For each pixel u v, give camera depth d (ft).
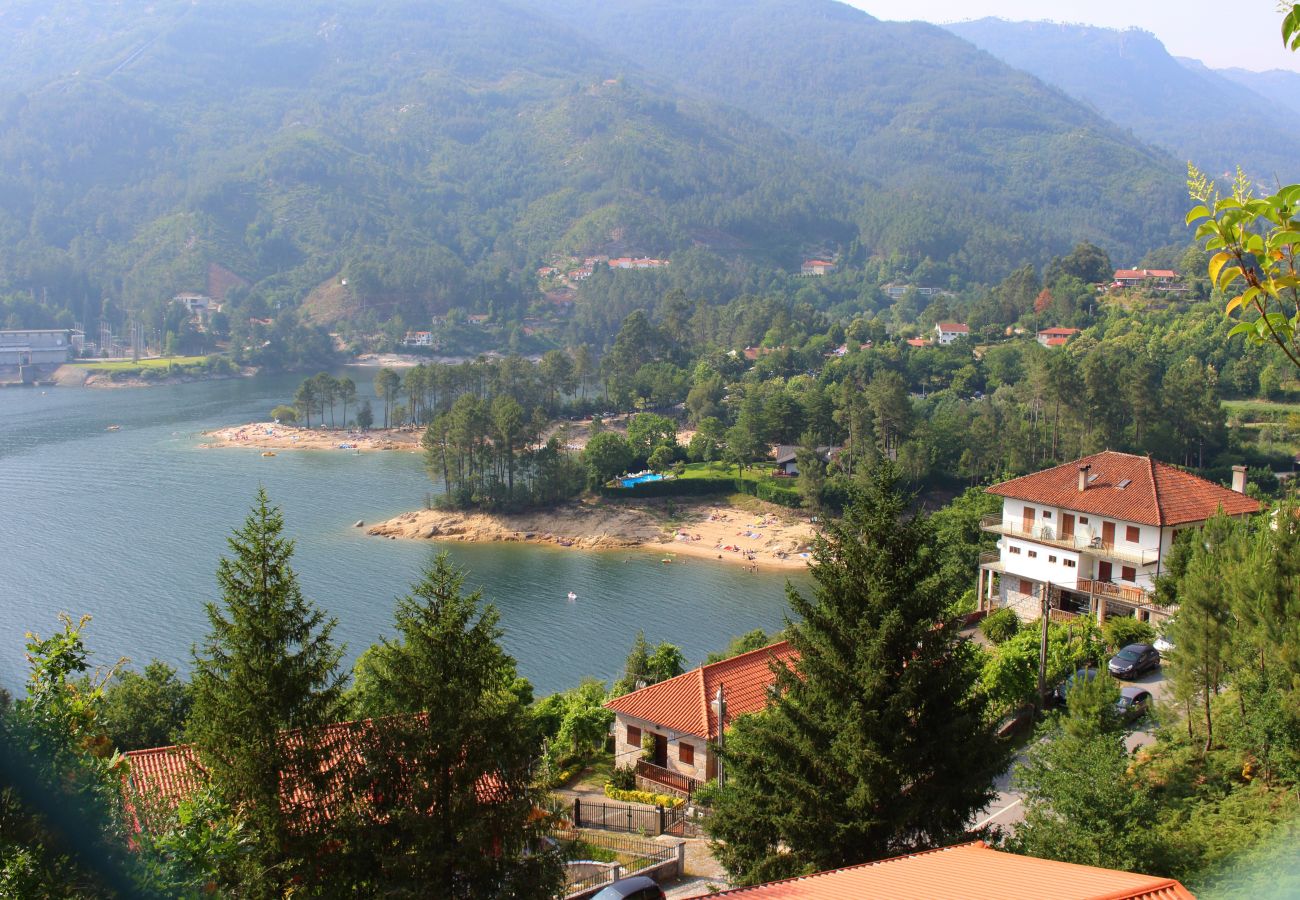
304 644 100.58
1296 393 592.60
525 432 539.29
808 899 80.89
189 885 72.74
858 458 545.03
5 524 474.49
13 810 67.00
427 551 469.16
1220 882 97.71
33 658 81.61
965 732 111.34
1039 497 246.88
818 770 110.52
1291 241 45.01
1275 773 124.06
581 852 136.36
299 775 95.96
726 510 529.04
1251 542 145.59
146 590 383.24
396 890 90.84
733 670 176.96
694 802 157.48
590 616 379.55
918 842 111.96
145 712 179.11
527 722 104.27
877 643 108.17
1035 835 108.06
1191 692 138.82
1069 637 199.62
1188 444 516.32
